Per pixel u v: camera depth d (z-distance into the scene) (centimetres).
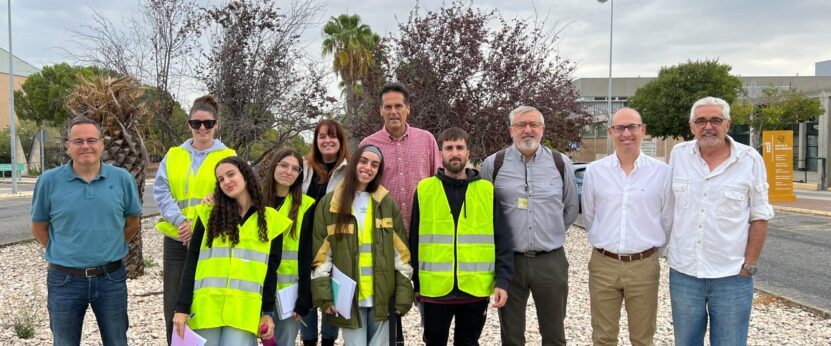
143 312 591
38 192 367
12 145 2517
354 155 390
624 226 388
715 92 3800
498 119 973
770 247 1095
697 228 362
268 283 356
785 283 786
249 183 356
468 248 387
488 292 391
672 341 521
